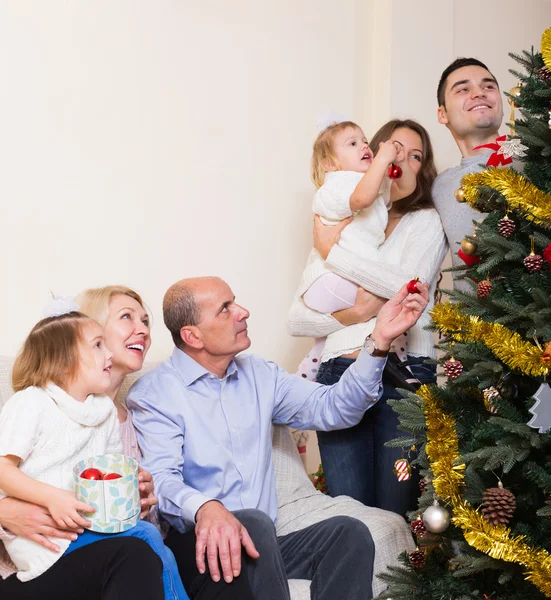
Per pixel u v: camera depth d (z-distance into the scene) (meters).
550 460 1.71
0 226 2.66
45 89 2.74
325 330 2.43
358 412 2.20
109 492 1.68
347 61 3.42
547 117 1.73
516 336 1.70
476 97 2.58
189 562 1.87
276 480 2.33
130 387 2.27
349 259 2.31
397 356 2.35
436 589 1.86
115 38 2.88
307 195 3.34
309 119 3.34
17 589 1.70
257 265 3.20
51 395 1.81
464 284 2.40
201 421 2.13
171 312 2.16
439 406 1.90
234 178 3.15
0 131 2.66
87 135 2.82
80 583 1.66
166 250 2.98
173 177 3.00
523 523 1.73
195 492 1.93
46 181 2.74
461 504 1.77
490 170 1.78
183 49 3.03
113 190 2.87
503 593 1.82
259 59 3.21
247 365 2.29
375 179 2.25
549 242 1.73
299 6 3.30
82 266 2.81
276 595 1.79
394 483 2.33
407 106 3.42
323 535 2.03
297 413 2.28
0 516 1.71
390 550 2.08
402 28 3.41
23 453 1.73
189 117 3.04
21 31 2.70
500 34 3.91
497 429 1.73
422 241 2.43
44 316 1.90
